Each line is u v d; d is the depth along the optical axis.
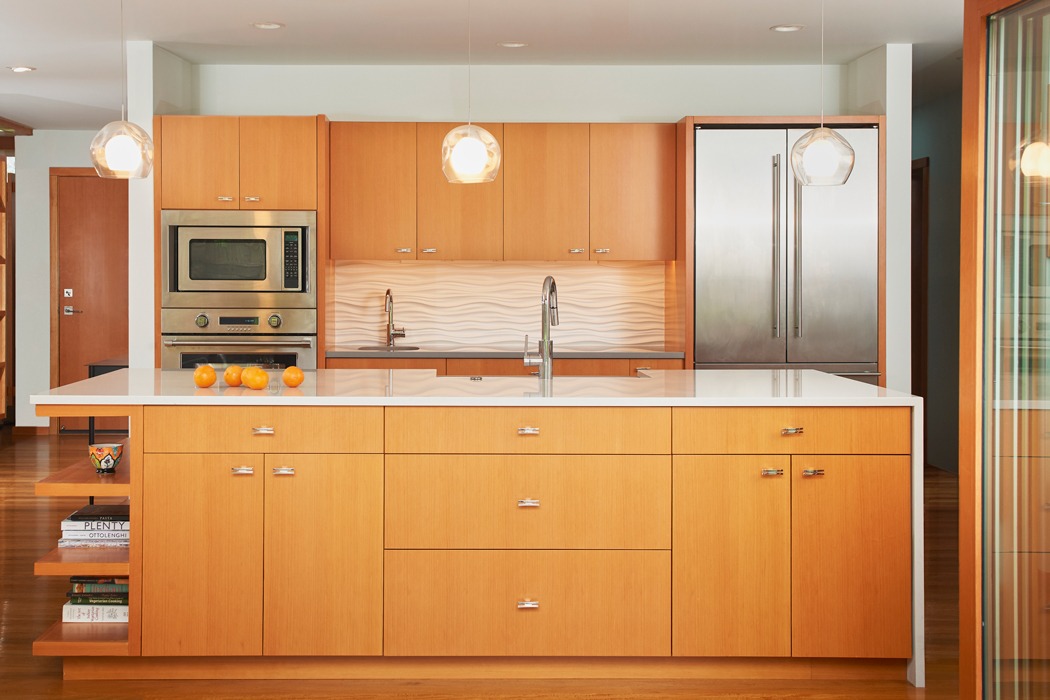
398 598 3.74
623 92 6.76
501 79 6.74
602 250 6.55
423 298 6.96
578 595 3.75
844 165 4.03
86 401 3.72
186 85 6.67
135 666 3.80
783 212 6.36
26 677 3.79
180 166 6.35
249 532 3.74
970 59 3.13
